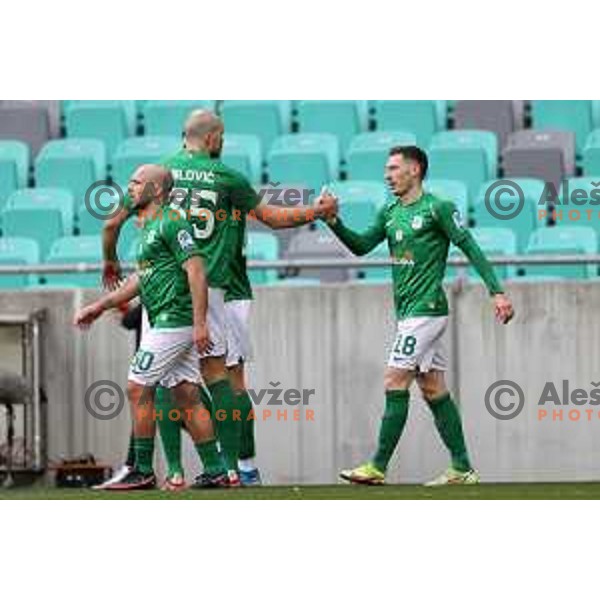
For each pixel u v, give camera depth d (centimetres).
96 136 7512
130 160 7144
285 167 7069
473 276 6209
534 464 5481
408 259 5003
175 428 5003
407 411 5053
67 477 5447
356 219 6650
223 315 4969
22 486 5497
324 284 5516
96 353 5569
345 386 5506
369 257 5691
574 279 5547
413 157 4994
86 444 5575
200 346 4766
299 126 7494
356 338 5503
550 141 7175
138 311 5194
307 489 4956
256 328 5516
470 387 5488
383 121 7431
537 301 5472
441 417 5128
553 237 6469
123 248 6619
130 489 4978
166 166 4941
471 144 7138
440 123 7506
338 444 5506
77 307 5569
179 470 5019
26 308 5562
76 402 5572
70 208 7025
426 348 5022
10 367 5559
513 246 6381
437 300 5012
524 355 5481
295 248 6438
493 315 5478
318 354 5506
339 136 7431
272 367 5512
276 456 5516
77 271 5531
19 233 6900
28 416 5528
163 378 4912
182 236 4769
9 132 7506
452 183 6756
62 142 7325
